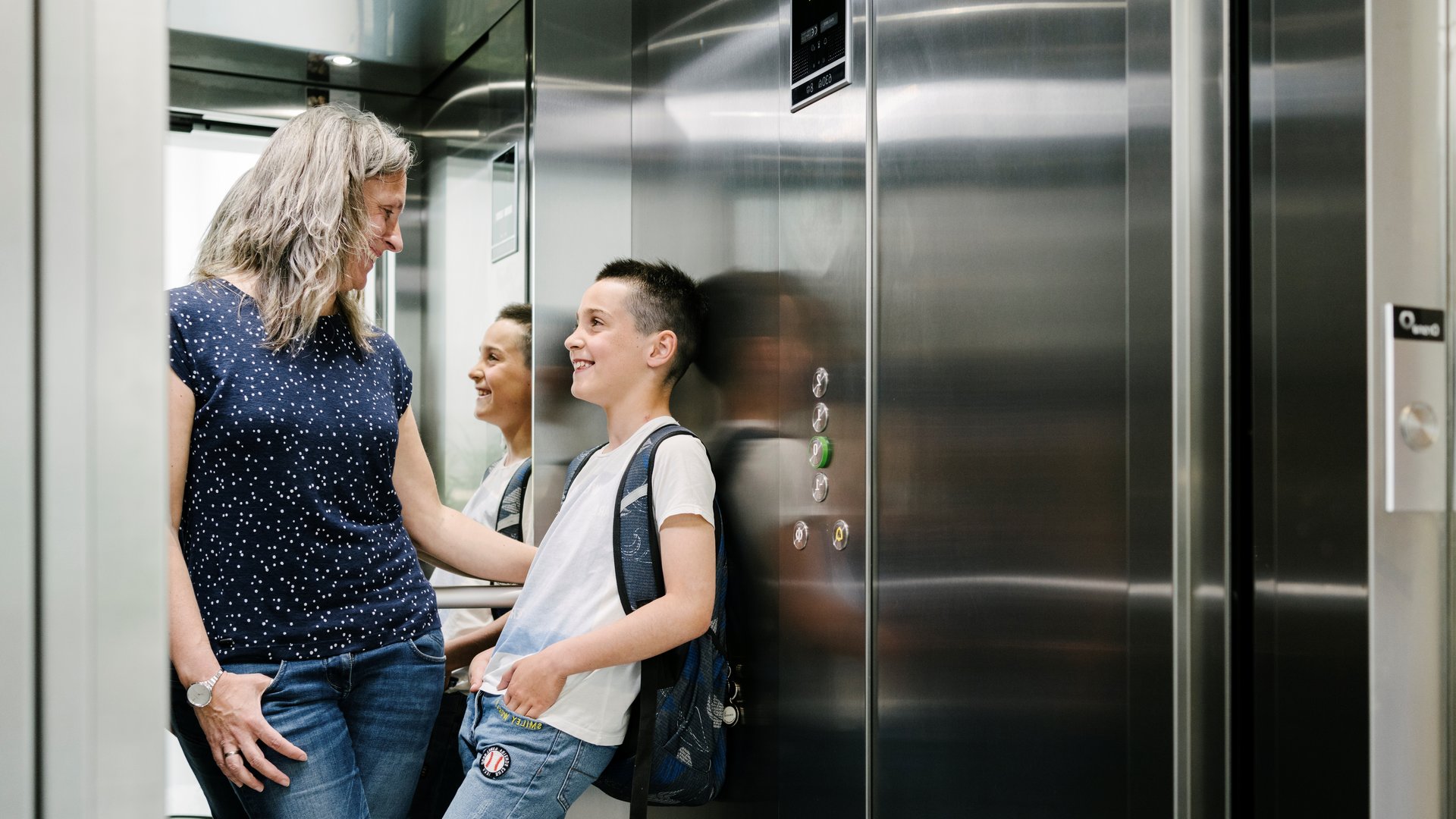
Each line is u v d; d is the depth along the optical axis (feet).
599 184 7.13
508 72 6.91
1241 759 3.81
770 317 5.99
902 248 5.07
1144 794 3.84
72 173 1.37
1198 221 3.77
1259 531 3.75
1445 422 3.25
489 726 5.34
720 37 6.43
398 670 4.56
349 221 4.43
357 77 6.86
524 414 6.94
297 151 4.41
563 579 5.56
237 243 4.36
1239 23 3.81
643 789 5.32
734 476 6.28
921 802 4.90
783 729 5.83
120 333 1.40
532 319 6.93
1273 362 3.70
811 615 5.63
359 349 4.62
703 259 6.58
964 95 4.71
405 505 5.51
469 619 6.54
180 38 6.51
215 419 4.08
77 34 1.37
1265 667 3.71
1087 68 4.12
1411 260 3.21
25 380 1.34
